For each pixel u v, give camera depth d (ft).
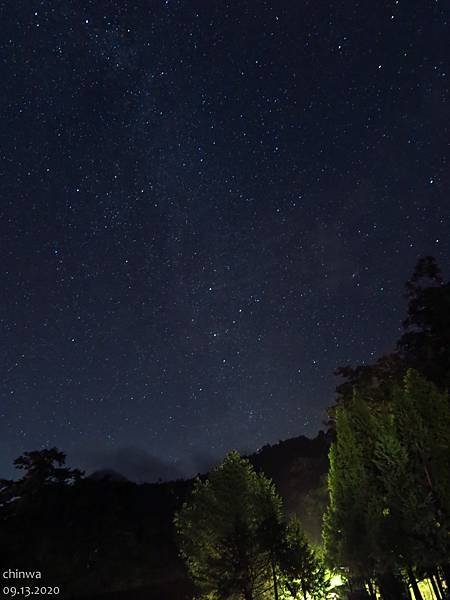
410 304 85.51
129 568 117.80
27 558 106.63
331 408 103.14
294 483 141.49
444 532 55.31
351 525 65.72
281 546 66.08
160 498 147.13
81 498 122.42
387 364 96.02
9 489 121.08
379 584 69.05
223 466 73.46
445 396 59.36
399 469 58.95
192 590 117.08
